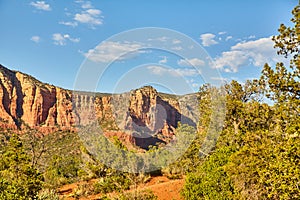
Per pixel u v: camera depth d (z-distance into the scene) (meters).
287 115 9.85
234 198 11.03
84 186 21.08
